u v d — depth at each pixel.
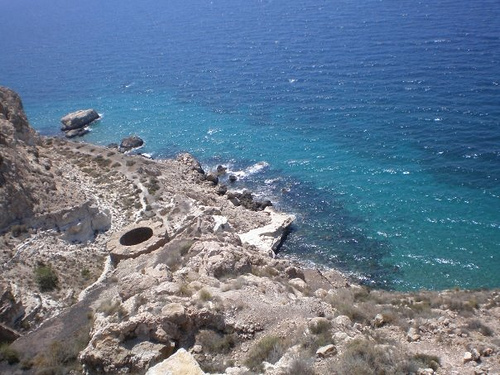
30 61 171.12
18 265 43.09
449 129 83.69
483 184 68.94
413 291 51.69
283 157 85.62
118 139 101.94
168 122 107.25
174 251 40.22
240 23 191.88
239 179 80.31
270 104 108.19
